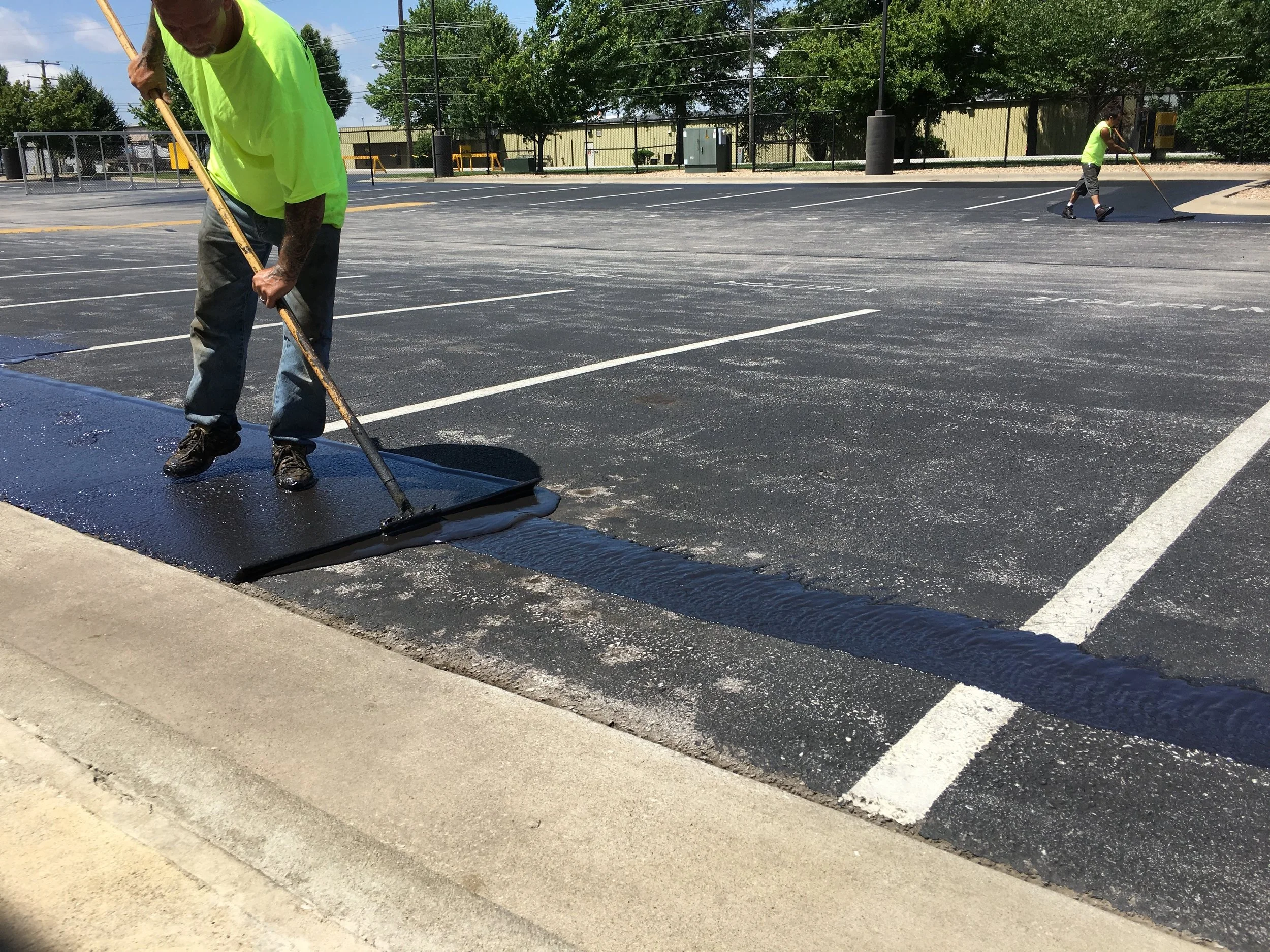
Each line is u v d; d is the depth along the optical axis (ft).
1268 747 7.18
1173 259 36.60
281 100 10.32
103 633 9.04
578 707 7.80
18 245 54.65
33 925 5.50
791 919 5.46
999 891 5.69
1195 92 110.93
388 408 17.12
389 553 10.93
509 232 56.85
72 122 202.69
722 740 7.32
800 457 13.97
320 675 8.23
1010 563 10.34
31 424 16.19
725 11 175.73
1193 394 17.22
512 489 12.57
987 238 45.62
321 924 5.51
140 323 27.04
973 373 19.12
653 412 16.56
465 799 6.54
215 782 6.77
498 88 152.46
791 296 29.84
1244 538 10.85
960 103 126.11
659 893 5.67
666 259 41.06
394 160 223.30
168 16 9.46
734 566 10.38
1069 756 7.10
